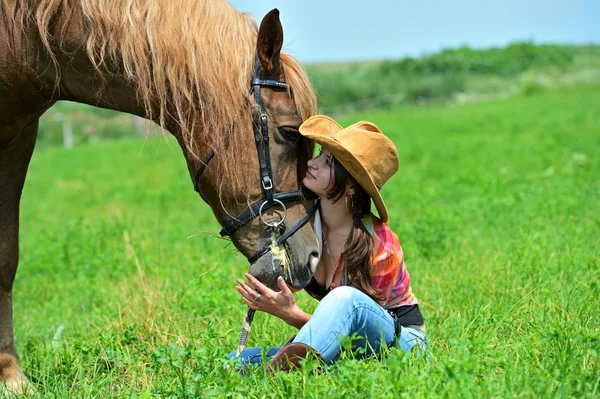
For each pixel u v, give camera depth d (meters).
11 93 5.09
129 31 4.68
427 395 3.78
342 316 4.37
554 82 62.84
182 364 4.50
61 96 5.19
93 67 4.89
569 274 6.38
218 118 4.58
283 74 4.64
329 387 4.00
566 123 28.66
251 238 4.66
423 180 16.61
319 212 4.72
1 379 5.34
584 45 90.31
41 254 10.50
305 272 4.56
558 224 9.08
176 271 8.45
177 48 4.61
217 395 4.07
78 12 4.82
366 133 4.52
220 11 4.77
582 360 4.30
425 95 57.75
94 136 43.03
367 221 4.61
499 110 40.12
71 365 5.52
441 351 4.86
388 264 4.57
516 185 13.35
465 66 70.31
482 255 7.62
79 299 8.35
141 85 4.70
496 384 3.94
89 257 10.17
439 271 7.20
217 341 5.36
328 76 60.88
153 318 6.22
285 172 4.61
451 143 25.31
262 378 4.34
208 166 4.69
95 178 23.78
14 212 5.59
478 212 10.55
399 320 4.70
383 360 4.37
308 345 4.33
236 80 4.59
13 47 4.96
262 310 4.57
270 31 4.52
